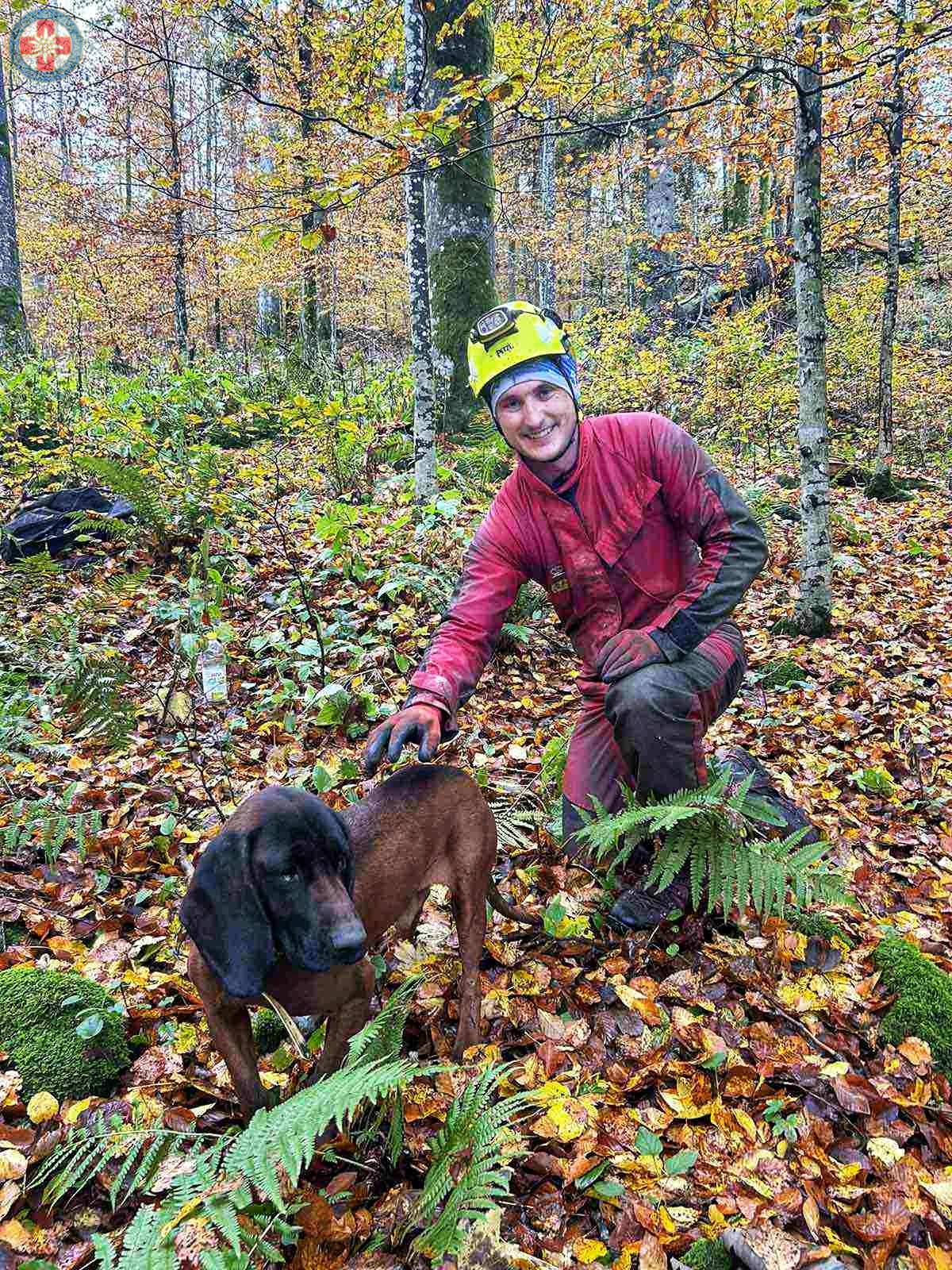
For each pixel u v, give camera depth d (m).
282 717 4.94
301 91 10.07
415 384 7.38
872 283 14.01
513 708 5.25
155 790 4.19
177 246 14.74
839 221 11.26
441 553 6.66
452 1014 2.91
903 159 9.74
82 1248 2.05
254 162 15.01
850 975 3.10
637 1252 2.08
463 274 10.09
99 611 5.93
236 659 5.54
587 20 7.20
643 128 11.97
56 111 18.66
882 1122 2.52
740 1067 2.66
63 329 19.98
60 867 3.66
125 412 8.74
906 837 4.12
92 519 7.39
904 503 10.44
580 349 13.38
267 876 1.96
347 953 1.96
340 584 6.50
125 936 3.28
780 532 9.02
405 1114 2.41
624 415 3.29
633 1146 2.40
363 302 21.89
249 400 11.55
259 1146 1.74
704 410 12.26
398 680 5.28
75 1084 2.52
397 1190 2.18
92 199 15.71
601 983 3.08
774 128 9.09
